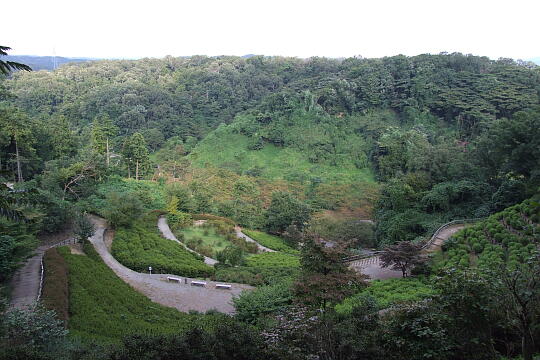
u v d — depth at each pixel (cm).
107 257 3219
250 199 5975
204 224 4609
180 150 8494
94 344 1470
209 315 2173
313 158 7731
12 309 1547
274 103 9219
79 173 4531
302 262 1714
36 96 10300
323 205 5916
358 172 7275
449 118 8106
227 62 13325
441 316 1172
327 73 11219
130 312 2139
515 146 3566
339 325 1281
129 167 6256
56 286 2117
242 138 8800
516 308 1113
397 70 9531
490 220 3067
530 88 7844
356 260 3294
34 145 5100
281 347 1134
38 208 2992
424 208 4300
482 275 1238
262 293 2181
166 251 3497
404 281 2577
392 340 1209
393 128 7900
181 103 10575
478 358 1152
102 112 9644
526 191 3372
